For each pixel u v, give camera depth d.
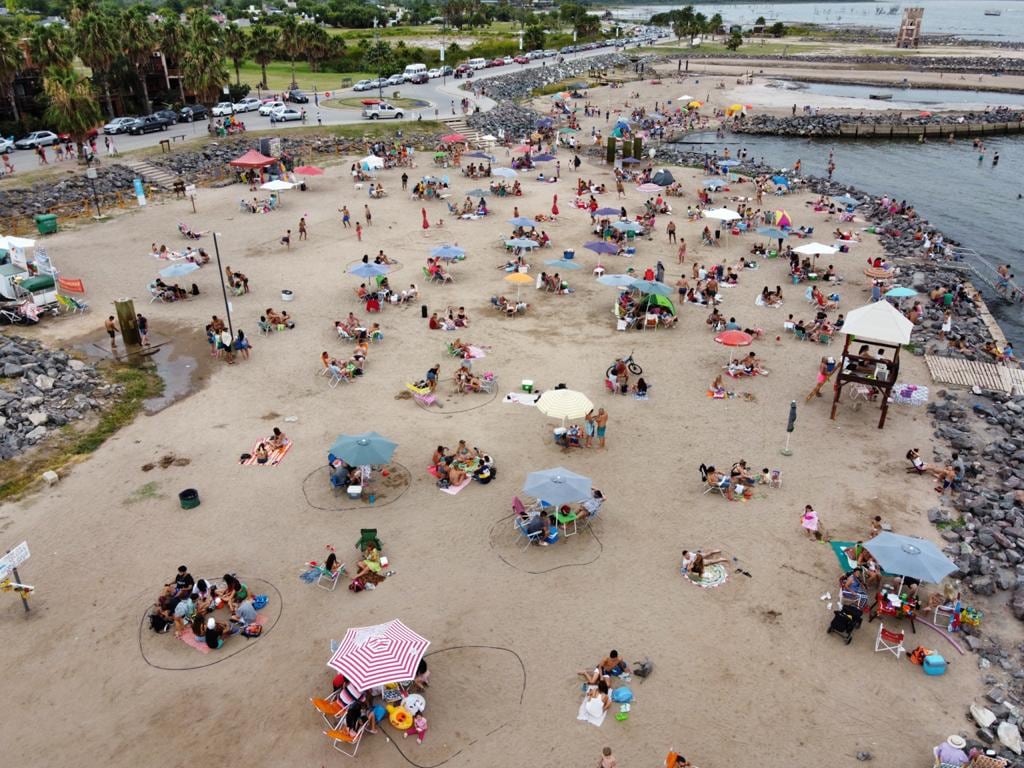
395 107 99.62
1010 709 18.05
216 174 71.06
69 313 41.72
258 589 21.94
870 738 17.50
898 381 35.34
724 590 22.11
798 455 29.22
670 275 48.66
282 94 109.31
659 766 16.72
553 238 55.44
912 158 90.75
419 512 25.55
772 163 87.50
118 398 33.03
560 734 17.50
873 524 24.72
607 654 19.81
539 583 22.36
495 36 194.62
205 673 19.16
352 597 21.70
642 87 137.38
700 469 27.16
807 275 47.84
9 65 72.31
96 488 26.81
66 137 71.50
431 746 17.20
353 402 32.88
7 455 28.23
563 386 30.91
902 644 20.14
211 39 95.69
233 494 26.48
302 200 64.94
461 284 46.78
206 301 43.97
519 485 27.12
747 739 17.42
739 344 34.09
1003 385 35.06
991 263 55.66
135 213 60.34
